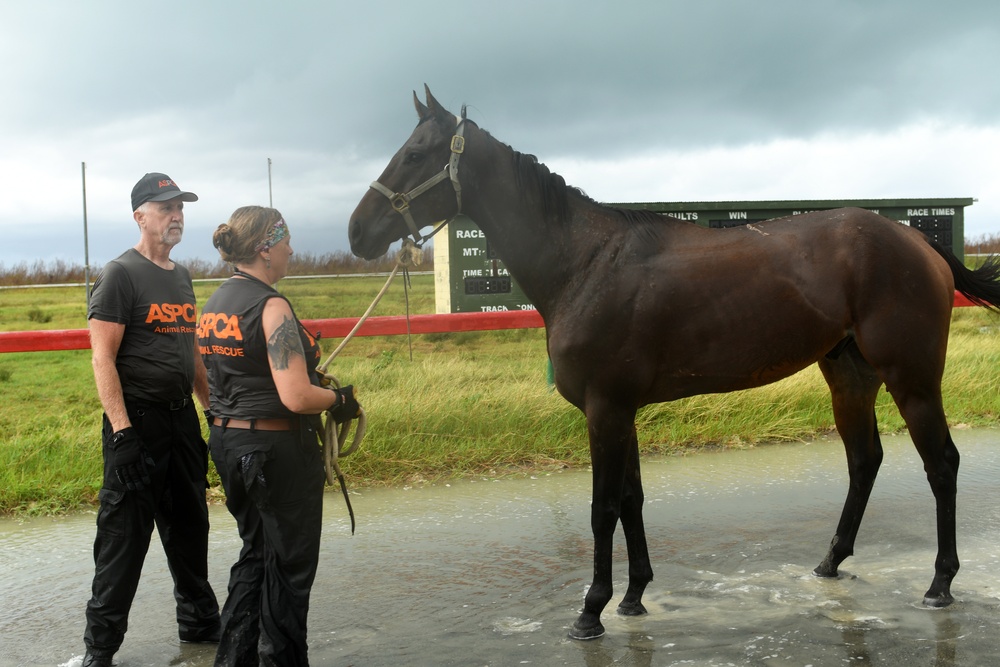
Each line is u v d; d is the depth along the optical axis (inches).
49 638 140.3
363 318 137.3
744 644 132.3
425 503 215.3
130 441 123.9
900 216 397.7
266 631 115.0
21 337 274.8
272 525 115.5
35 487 215.6
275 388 114.6
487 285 365.1
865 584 156.9
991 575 159.2
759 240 146.3
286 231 120.3
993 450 256.5
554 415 264.5
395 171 147.7
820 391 294.7
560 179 148.6
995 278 159.0
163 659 134.0
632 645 133.6
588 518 200.4
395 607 150.8
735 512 203.2
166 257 136.6
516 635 138.3
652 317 140.5
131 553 127.6
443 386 283.6
